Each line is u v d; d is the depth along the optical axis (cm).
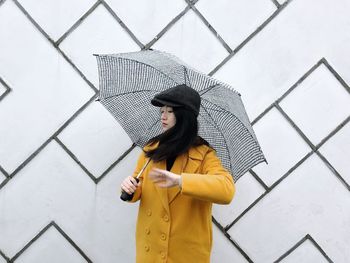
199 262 164
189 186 148
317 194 219
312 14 211
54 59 218
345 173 218
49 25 215
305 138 216
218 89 162
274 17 211
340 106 214
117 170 222
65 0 214
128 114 185
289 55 213
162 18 213
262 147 218
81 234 226
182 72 163
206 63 214
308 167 218
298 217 221
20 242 227
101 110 220
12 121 221
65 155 222
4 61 218
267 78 214
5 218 226
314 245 222
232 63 214
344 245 221
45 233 227
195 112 154
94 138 221
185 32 214
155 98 154
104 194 223
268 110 216
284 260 223
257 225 222
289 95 215
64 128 221
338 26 211
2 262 228
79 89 219
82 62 217
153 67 159
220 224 223
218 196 151
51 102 220
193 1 212
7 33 217
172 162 164
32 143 222
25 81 219
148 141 176
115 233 225
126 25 214
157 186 161
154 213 163
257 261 223
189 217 161
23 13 215
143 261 166
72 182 223
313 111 215
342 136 216
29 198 225
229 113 160
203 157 163
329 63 213
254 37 212
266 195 220
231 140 170
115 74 177
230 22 212
